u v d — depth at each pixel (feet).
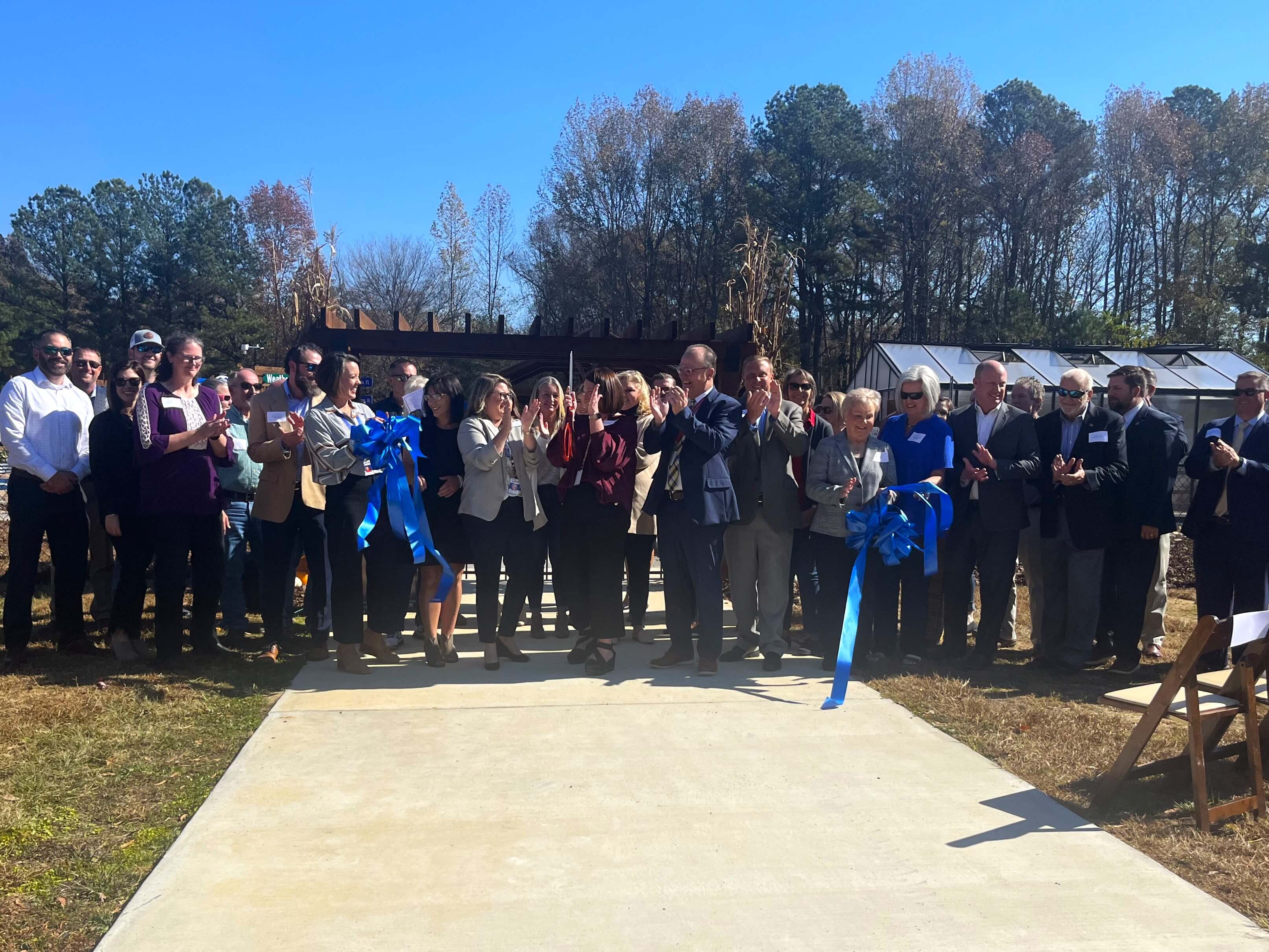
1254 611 18.45
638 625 21.36
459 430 18.21
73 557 18.69
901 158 137.59
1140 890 9.48
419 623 20.42
